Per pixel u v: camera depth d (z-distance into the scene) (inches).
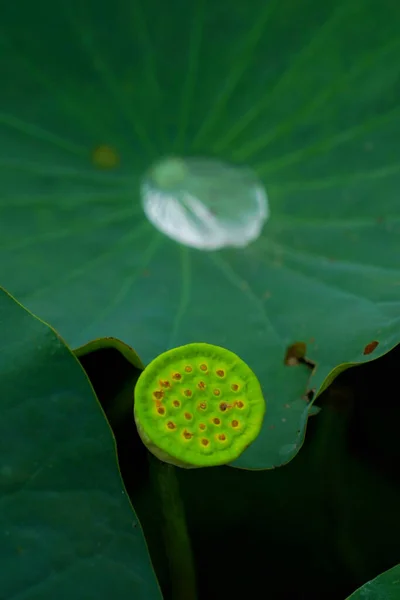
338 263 53.6
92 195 55.4
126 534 46.6
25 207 54.7
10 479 46.4
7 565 45.7
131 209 55.4
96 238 54.5
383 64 56.2
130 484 52.2
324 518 53.6
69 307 52.6
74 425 47.1
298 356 51.4
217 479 54.1
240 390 47.9
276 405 50.6
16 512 46.2
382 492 54.0
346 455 54.2
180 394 47.7
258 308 52.8
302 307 52.6
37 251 53.8
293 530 53.6
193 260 54.2
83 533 46.4
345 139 56.0
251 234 54.9
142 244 54.5
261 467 49.4
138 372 53.0
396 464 54.3
